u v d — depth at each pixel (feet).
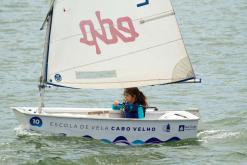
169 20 227.81
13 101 284.41
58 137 220.84
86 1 225.97
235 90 304.71
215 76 332.80
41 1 563.48
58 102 284.82
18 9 530.68
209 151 212.23
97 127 218.18
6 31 451.12
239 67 351.25
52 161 203.00
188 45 410.52
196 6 557.33
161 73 228.84
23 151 211.61
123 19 227.61
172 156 207.82
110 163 202.80
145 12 227.81
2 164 202.28
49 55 225.97
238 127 240.94
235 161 204.03
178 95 297.53
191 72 228.63
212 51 392.47
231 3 564.71
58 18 225.35
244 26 472.44
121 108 227.61
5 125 242.58
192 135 220.84
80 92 301.02
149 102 286.05
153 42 228.02
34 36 435.12
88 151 211.00
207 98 291.58
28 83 316.81
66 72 226.58
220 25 476.54
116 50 228.02
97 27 226.99
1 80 321.52
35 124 221.87
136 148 214.69
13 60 365.81
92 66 227.81
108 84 228.63
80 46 226.58
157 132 218.38
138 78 229.04
